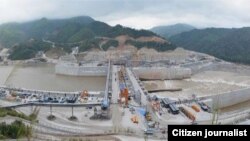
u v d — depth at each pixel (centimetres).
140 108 16250
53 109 16125
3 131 8662
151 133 11925
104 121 14212
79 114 15325
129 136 11138
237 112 18162
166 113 16138
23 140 8325
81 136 10656
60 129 12262
